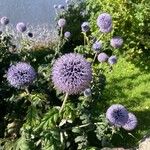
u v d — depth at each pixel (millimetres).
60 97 526
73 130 409
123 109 437
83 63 335
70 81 328
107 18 588
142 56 937
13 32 930
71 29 1003
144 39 923
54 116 355
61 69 331
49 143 356
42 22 1249
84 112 489
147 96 826
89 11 1027
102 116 473
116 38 718
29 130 379
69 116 379
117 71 914
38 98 451
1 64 601
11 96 552
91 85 570
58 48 634
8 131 517
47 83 539
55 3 1326
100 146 564
